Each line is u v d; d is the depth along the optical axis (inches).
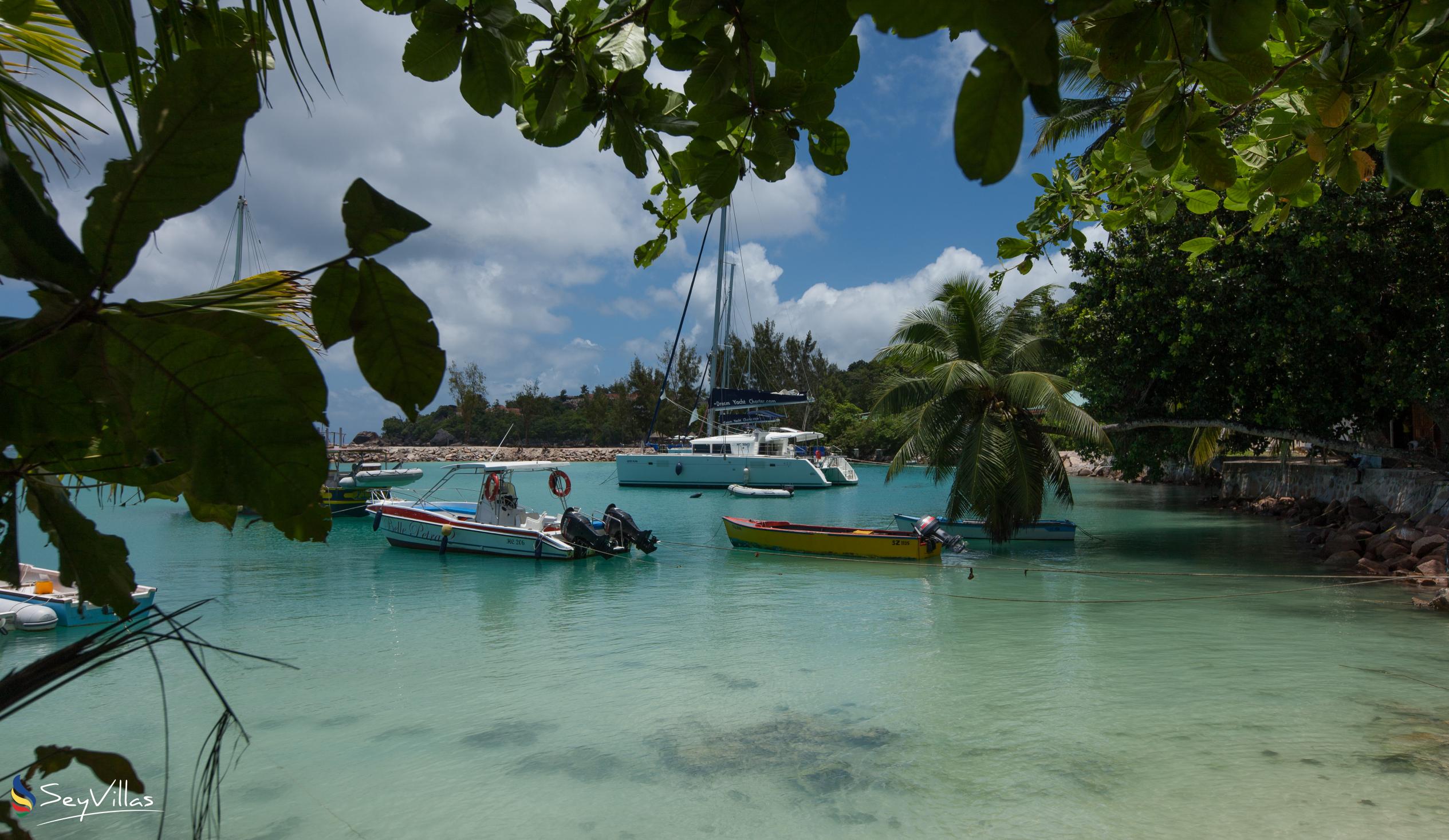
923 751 269.6
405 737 283.9
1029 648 402.3
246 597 539.8
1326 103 92.8
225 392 37.0
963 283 799.7
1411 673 348.8
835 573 644.1
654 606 512.1
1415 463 694.5
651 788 244.1
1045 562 693.9
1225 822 218.8
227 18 65.5
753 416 1706.4
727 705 315.9
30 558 657.6
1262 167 124.9
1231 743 272.1
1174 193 147.6
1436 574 560.4
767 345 2847.0
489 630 443.2
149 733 285.1
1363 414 709.9
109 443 49.7
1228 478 1326.3
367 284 39.5
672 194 119.7
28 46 80.4
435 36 62.9
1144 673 354.0
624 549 728.3
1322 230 599.5
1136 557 719.7
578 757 266.4
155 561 692.1
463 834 217.6
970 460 738.2
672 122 74.5
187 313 36.9
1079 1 26.9
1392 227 600.7
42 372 35.5
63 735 280.8
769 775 253.3
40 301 34.2
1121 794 236.4
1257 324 648.4
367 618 477.1
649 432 1710.1
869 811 229.0
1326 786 238.4
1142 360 762.8
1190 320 687.7
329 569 658.8
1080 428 702.5
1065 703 315.9
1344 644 402.3
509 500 761.6
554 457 2741.1
